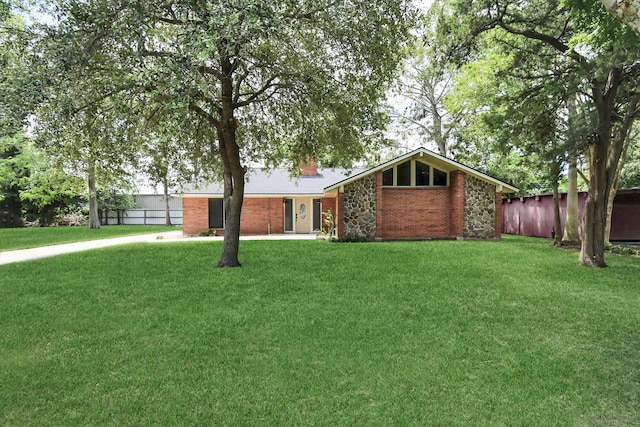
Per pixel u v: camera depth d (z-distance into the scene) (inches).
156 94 219.3
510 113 404.8
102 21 214.2
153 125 343.0
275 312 201.9
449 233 642.2
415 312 201.6
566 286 263.6
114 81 228.4
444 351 150.9
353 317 192.9
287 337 165.8
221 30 182.5
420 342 160.1
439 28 382.0
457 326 180.2
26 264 357.4
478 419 105.2
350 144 378.3
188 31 190.5
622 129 350.3
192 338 165.2
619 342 161.0
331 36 292.7
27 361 142.2
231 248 347.3
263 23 192.5
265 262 366.9
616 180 491.5
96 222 933.8
